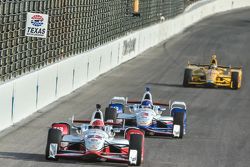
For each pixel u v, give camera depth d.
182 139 57.53
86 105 74.19
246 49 155.25
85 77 91.44
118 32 118.88
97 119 47.06
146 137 57.16
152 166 45.62
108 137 45.75
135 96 84.31
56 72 76.00
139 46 137.62
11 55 63.56
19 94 62.09
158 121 58.50
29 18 61.69
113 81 96.56
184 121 59.03
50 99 73.88
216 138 59.41
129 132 47.19
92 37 99.06
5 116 58.12
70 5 85.94
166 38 172.12
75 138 45.81
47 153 44.47
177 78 105.31
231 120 70.50
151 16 153.38
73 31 87.94
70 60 82.69
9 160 44.94
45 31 61.69
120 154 44.91
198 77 97.31
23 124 60.50
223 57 139.00
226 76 96.50
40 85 69.50
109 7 110.50
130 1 128.75
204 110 76.56
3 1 60.59
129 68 113.50
